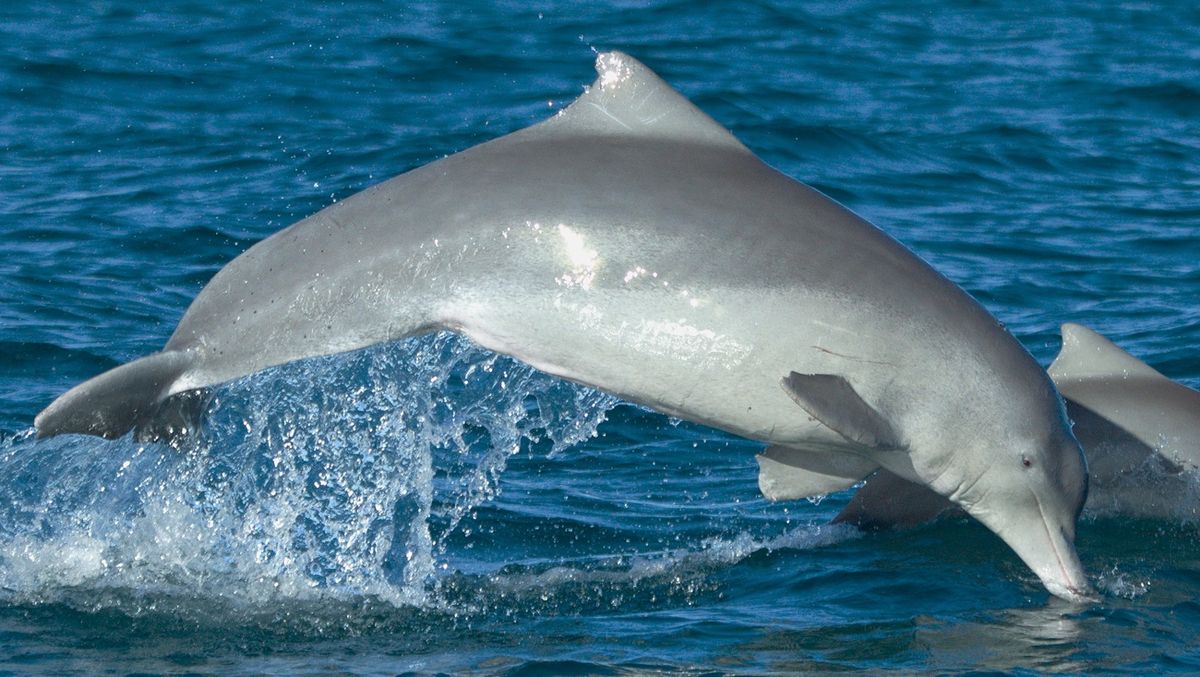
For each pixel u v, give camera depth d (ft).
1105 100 324.60
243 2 392.06
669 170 111.86
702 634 108.68
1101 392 140.77
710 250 108.99
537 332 109.70
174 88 307.37
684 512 143.43
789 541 132.67
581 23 367.04
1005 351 114.42
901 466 116.78
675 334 108.68
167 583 117.91
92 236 217.15
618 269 108.78
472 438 160.35
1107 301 204.23
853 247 111.45
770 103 298.15
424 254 110.93
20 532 124.36
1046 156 279.49
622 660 102.83
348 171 245.45
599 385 111.24
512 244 110.01
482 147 114.93
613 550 132.57
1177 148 289.33
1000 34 396.37
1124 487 138.10
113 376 110.42
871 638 107.04
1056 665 100.99
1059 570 116.37
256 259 114.73
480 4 390.01
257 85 308.40
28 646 104.94
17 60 323.78
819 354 108.78
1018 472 114.83
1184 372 176.86
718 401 110.52
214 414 138.72
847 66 344.28
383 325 111.24
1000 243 227.40
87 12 381.40
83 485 131.34
